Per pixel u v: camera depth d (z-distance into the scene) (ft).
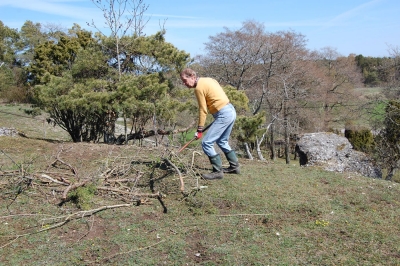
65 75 31.76
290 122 85.66
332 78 101.40
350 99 95.81
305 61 89.30
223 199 16.94
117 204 16.57
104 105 28.45
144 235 13.99
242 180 19.24
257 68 86.63
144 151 23.80
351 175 21.50
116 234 14.05
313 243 13.35
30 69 68.18
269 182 19.24
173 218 15.43
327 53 103.65
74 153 23.88
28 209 15.96
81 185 16.97
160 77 34.22
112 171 19.29
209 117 33.37
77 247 13.12
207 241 13.51
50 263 12.16
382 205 16.97
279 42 80.74
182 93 34.17
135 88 28.37
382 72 80.89
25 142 26.78
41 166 21.12
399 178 63.52
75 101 27.81
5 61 117.08
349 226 14.65
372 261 12.15
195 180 18.63
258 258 12.32
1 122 64.49
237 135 38.65
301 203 16.58
